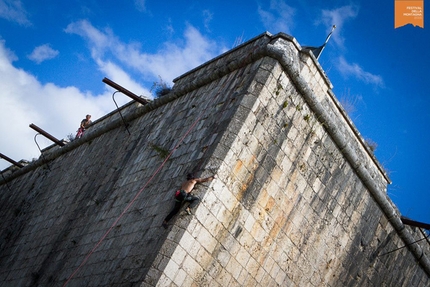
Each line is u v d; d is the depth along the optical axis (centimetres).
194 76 2188
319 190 1900
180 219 1599
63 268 1969
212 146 1711
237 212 1686
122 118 2403
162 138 2017
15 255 2425
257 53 1845
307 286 1875
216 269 1642
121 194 1978
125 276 1622
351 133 2047
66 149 2781
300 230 1850
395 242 2172
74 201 2281
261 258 1747
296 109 1833
